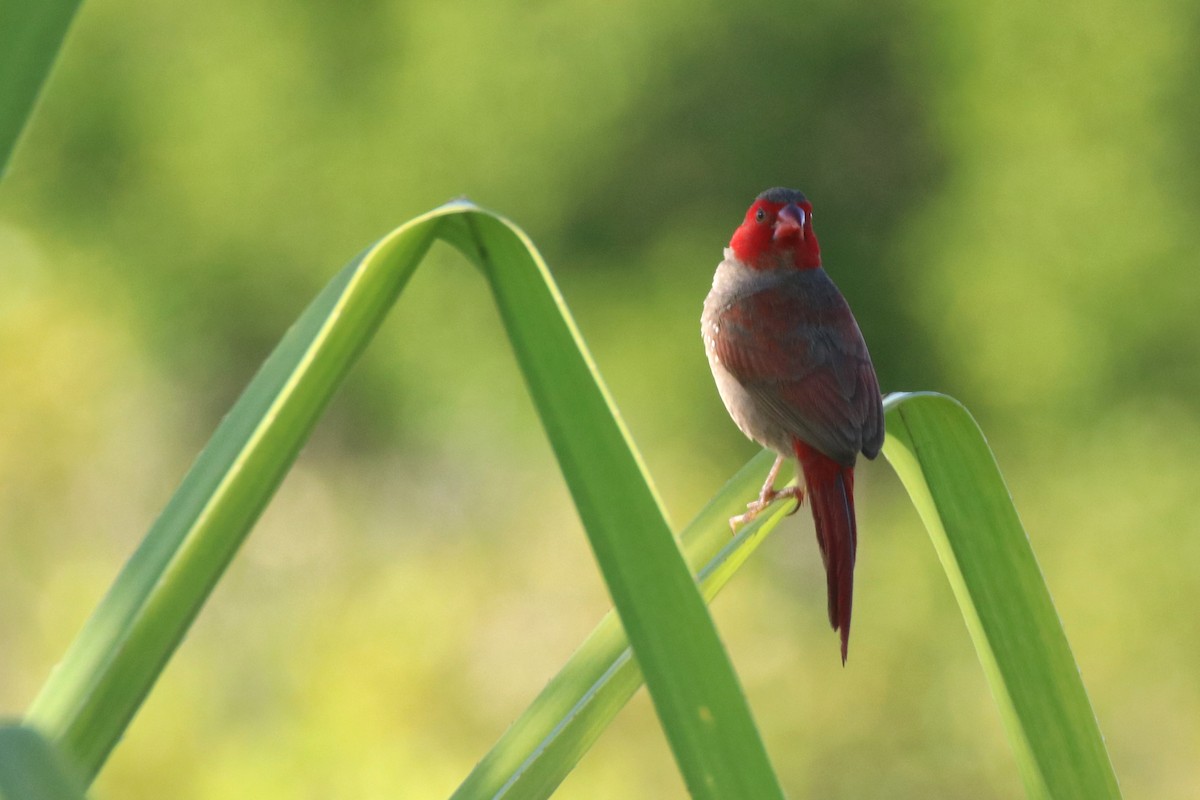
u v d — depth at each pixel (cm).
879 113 1590
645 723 1252
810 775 1312
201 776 1136
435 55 1678
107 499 1627
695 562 268
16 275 1703
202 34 1762
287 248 1761
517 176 1652
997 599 239
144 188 1791
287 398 165
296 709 1242
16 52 143
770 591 1564
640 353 1645
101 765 159
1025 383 1572
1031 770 237
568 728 216
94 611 164
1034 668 237
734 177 1595
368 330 171
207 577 164
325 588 1538
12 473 1479
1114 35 1518
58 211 1781
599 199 1633
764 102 1577
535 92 1636
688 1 1584
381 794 1146
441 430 1758
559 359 169
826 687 1407
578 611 1486
